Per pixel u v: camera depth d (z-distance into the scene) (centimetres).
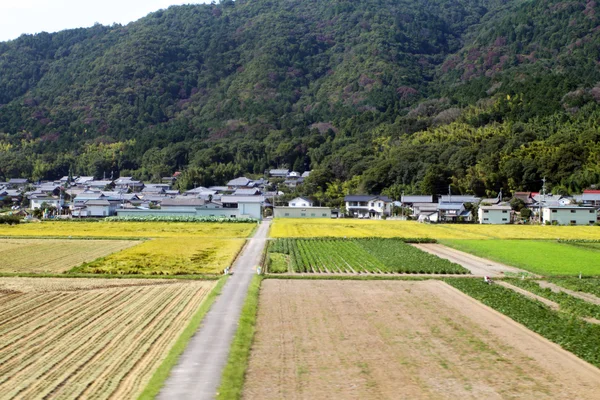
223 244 7269
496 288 4381
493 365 2664
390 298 4072
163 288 4334
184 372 2478
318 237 8231
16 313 3453
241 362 2616
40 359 2609
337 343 2967
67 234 8481
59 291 4172
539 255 6431
